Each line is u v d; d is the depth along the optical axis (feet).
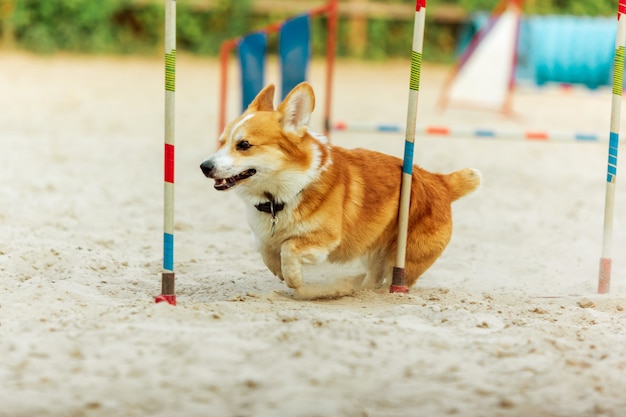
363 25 100.07
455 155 48.78
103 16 90.74
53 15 89.40
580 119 65.77
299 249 20.67
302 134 20.47
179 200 35.37
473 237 30.71
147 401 13.70
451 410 13.74
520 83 85.05
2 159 41.75
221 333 16.83
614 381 15.25
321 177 20.57
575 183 42.11
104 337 16.46
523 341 17.10
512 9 65.36
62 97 63.57
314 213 20.57
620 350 17.10
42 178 37.78
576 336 18.03
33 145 46.29
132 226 30.17
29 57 85.10
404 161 21.33
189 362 15.23
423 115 64.23
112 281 22.59
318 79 81.20
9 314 18.44
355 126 39.19
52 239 26.55
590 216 34.76
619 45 22.49
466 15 101.14
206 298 21.35
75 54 89.40
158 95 67.62
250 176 20.35
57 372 14.76
